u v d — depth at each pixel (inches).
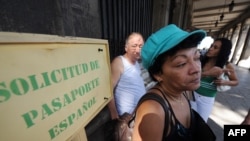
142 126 25.5
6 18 27.8
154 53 26.4
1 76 18.0
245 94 179.9
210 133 32.3
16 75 19.6
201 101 75.4
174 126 27.5
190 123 32.8
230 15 534.0
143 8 135.6
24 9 30.9
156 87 30.4
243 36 520.1
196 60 26.8
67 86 29.0
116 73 66.5
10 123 19.1
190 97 60.9
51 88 25.2
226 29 789.2
